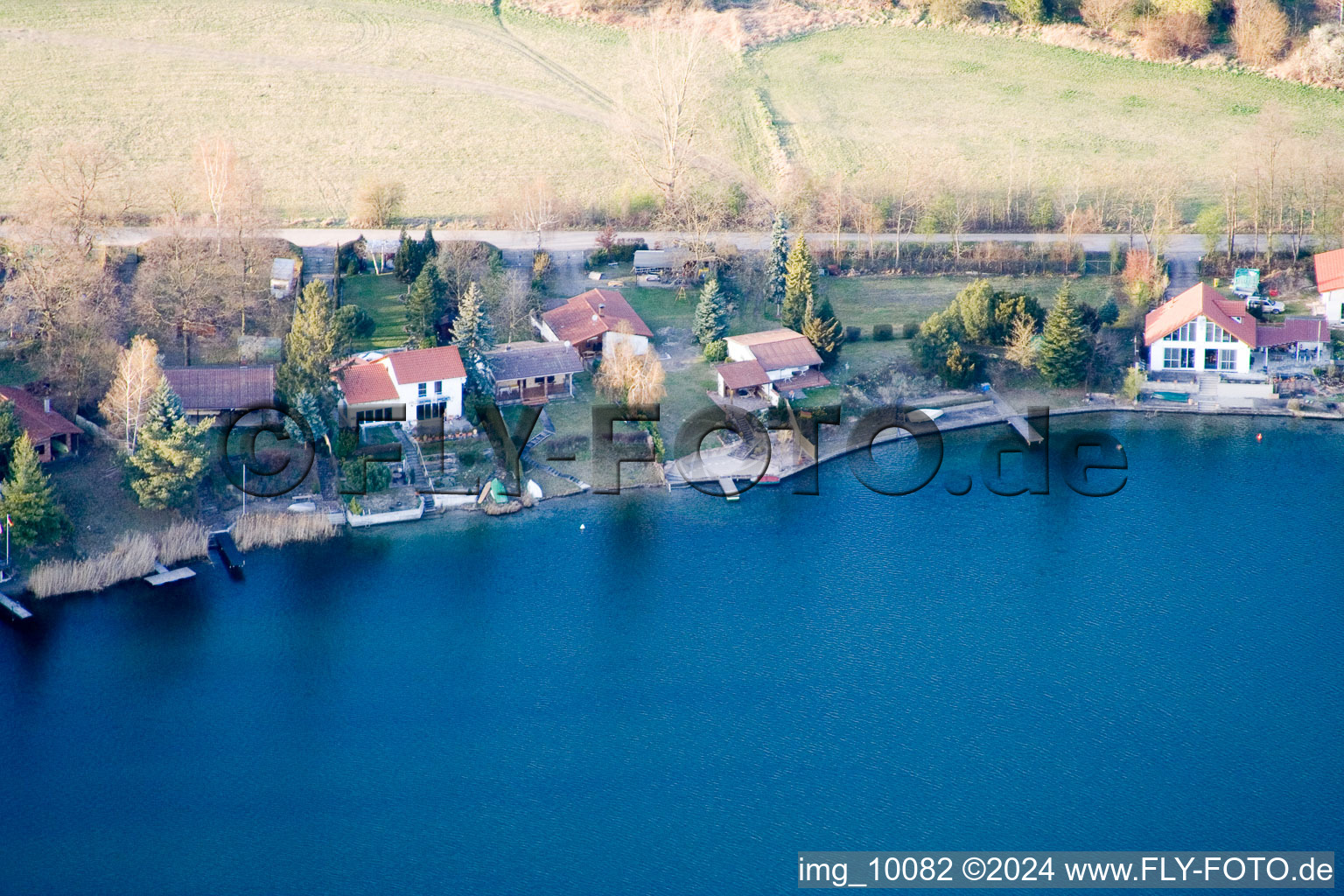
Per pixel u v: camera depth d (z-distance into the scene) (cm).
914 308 13900
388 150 17050
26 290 11919
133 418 10594
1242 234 15125
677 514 10862
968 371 12431
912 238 15225
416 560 10262
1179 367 12794
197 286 12506
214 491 10719
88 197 13538
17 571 9844
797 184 15688
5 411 10444
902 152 17212
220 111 17575
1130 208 15662
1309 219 15350
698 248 14050
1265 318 13562
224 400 11250
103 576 9856
